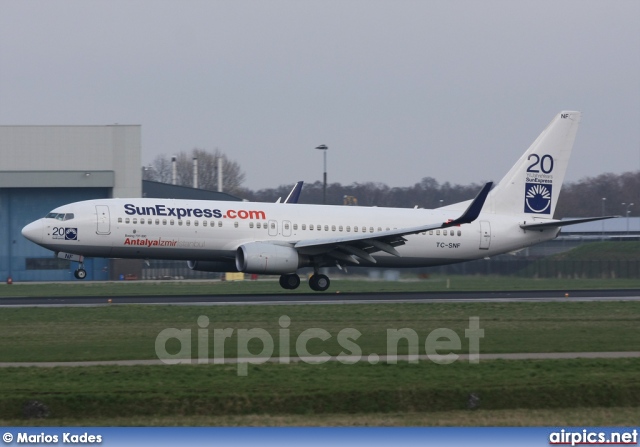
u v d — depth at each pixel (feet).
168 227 618.03
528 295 635.25
